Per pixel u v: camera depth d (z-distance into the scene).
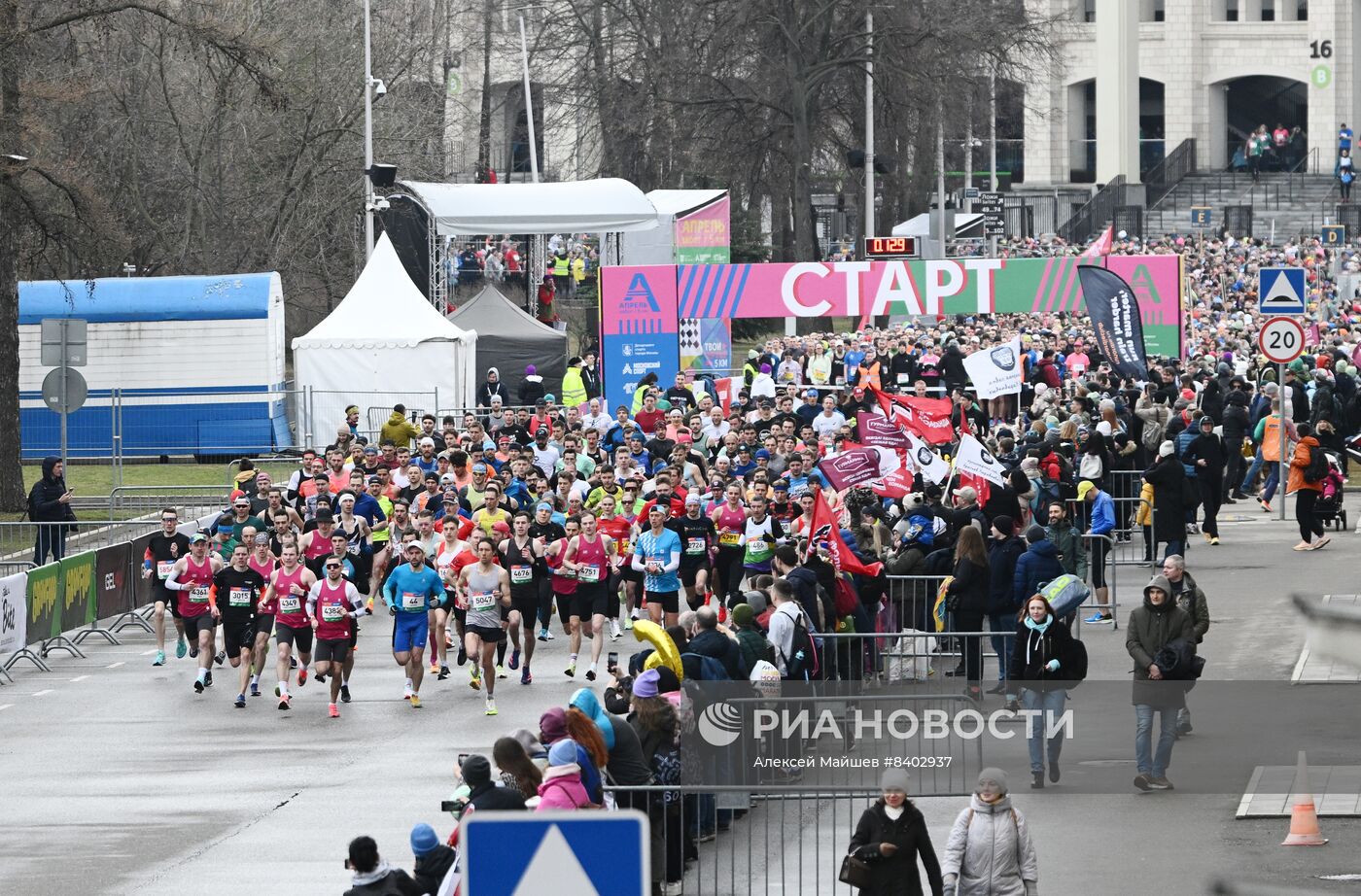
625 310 150.62
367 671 86.88
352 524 98.56
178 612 88.56
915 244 172.38
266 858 54.66
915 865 45.31
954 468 89.56
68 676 86.81
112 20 177.75
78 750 70.50
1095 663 76.56
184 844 56.53
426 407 154.00
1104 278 131.00
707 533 87.19
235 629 81.25
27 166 128.12
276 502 94.56
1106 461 100.25
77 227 135.12
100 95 194.75
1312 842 52.41
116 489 129.38
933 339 177.25
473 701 78.69
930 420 92.81
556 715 47.12
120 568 99.62
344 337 154.25
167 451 155.88
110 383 155.88
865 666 68.44
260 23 190.00
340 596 76.75
